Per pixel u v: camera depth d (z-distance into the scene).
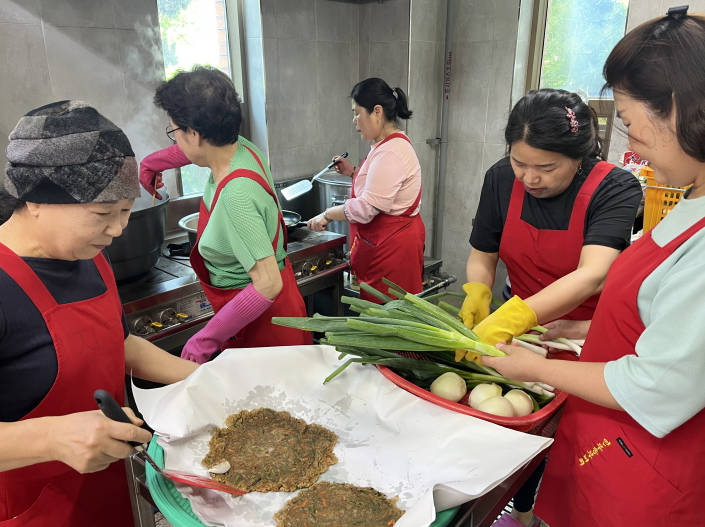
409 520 0.75
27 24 1.90
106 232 0.91
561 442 1.08
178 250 2.22
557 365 0.94
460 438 0.95
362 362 1.15
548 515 1.13
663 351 0.78
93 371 1.02
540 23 3.03
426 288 2.97
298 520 0.85
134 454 0.87
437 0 2.96
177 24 2.40
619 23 2.80
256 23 2.51
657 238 0.89
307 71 2.75
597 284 1.25
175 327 1.89
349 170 2.74
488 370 1.22
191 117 1.45
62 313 0.96
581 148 1.19
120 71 2.19
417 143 3.18
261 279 1.56
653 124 0.76
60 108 0.85
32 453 0.80
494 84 3.08
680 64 0.71
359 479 0.94
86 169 0.83
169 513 0.84
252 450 1.01
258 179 1.55
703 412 0.83
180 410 1.02
